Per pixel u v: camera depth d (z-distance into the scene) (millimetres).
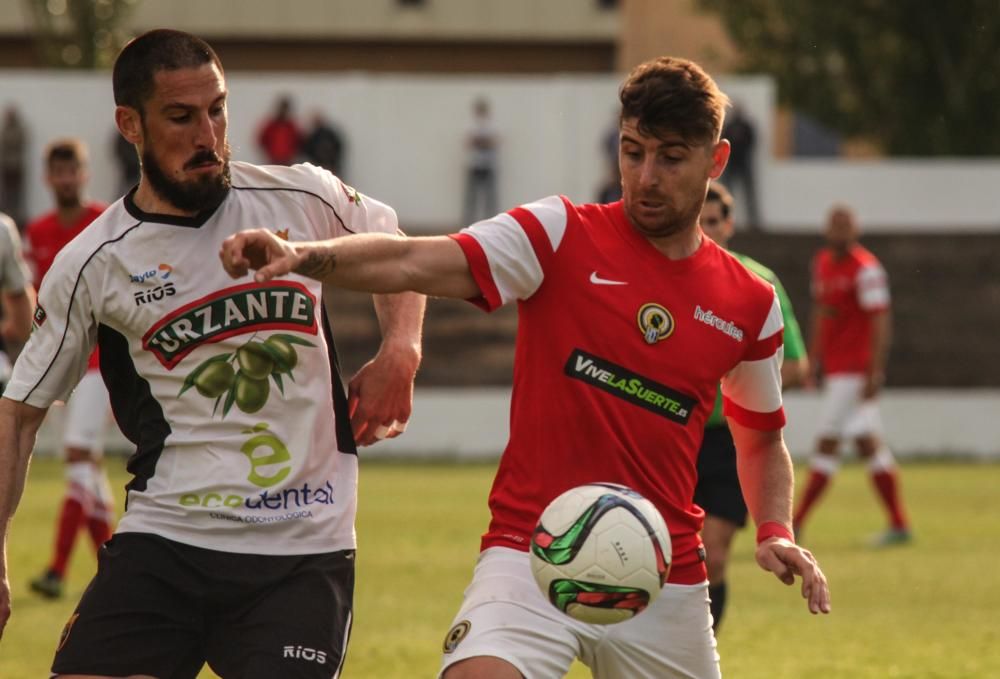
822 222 70250
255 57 113500
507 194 71562
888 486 39844
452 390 67875
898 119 100062
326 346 14102
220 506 13578
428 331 67750
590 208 13727
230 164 13930
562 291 13344
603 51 114562
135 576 13547
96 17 89625
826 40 98812
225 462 13648
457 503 48250
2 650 24766
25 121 69312
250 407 13664
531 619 13039
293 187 14117
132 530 13734
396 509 46469
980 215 69688
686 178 13125
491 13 113375
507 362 68000
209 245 13711
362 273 12328
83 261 13656
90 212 31938
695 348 13547
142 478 13844
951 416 69312
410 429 68000
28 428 14086
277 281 13734
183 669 13828
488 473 59781
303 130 70188
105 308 13711
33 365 13930
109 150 69438
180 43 13273
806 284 69250
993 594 31672
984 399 69250
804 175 70188
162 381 13766
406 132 71438
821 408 68812
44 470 60188
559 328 13375
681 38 114125
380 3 113125
